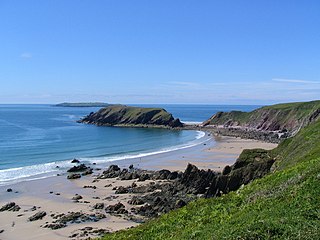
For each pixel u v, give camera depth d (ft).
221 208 59.98
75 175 220.23
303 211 42.39
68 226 134.31
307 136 129.08
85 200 169.48
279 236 36.88
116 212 150.10
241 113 609.83
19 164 259.80
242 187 70.49
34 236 125.08
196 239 46.42
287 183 56.29
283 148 157.58
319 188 47.67
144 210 150.92
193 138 444.14
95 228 131.03
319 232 36.09
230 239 39.22
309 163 66.03
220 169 236.22
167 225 60.54
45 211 153.07
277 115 509.76
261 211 47.57
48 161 275.80
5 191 185.06
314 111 343.05
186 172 188.65
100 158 293.64
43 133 465.47
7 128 526.16
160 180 207.31
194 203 68.08
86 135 458.09
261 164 148.66
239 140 416.46
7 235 126.41
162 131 538.47
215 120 630.33
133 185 194.90
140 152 327.26
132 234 63.05
